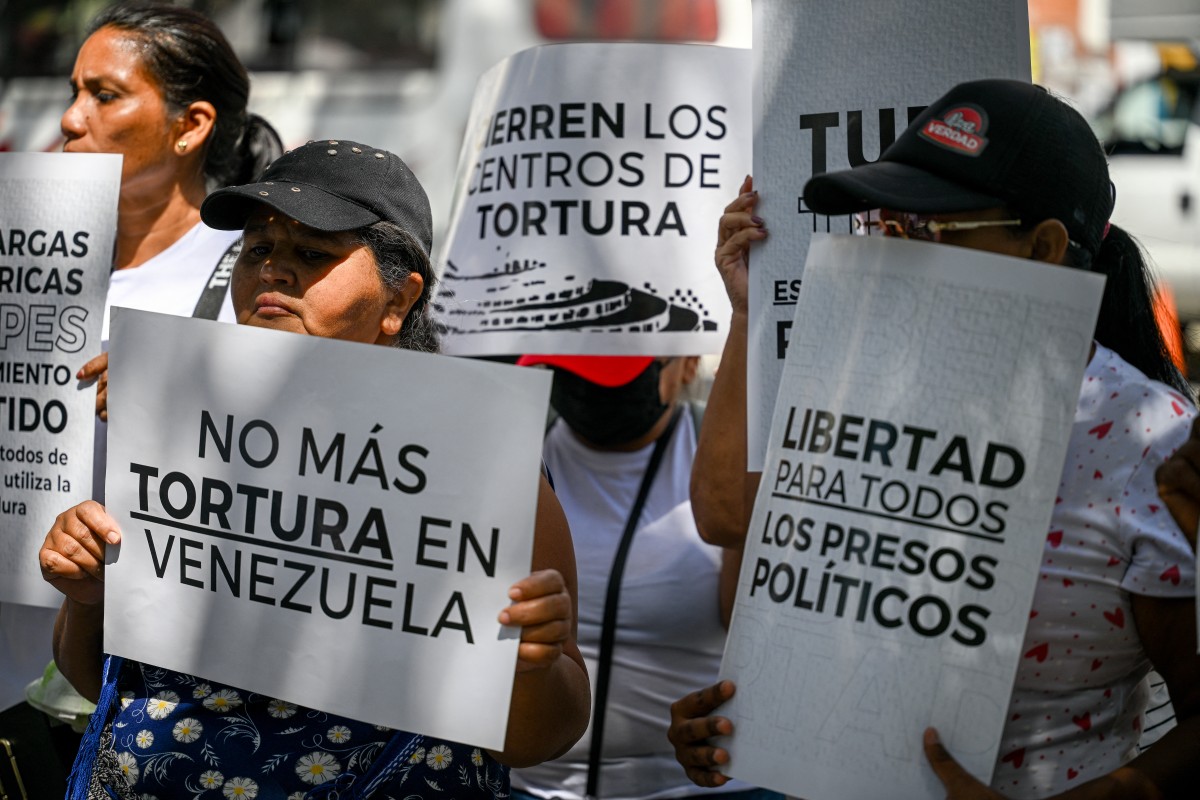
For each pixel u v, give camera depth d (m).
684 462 2.74
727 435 2.25
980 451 1.60
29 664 2.45
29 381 2.22
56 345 2.21
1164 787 1.58
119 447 1.84
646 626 2.62
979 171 1.65
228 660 1.79
